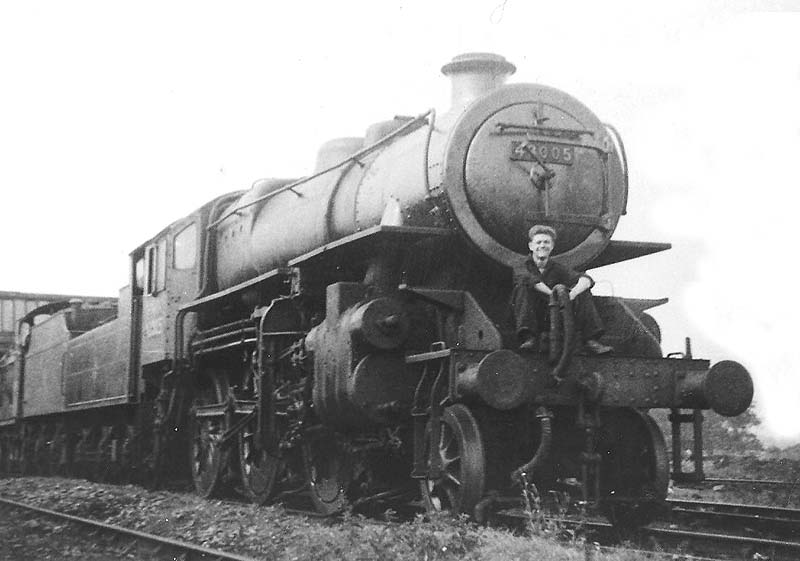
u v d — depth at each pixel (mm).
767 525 8539
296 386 9297
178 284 12578
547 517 6852
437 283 8039
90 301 22109
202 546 7680
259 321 9938
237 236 11508
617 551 6184
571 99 8062
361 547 6531
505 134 7762
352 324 7914
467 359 7168
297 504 10344
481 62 8734
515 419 7590
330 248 8172
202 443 11898
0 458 25328
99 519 10320
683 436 16141
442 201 7676
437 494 7695
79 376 16906
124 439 15008
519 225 7699
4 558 8016
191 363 12016
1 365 24906
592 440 7234
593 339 7461
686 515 9258
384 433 8227
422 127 8719
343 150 10133
